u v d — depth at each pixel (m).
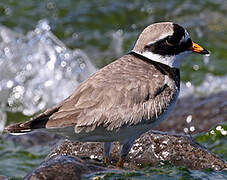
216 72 20.03
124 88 9.45
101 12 22.94
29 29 21.05
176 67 10.52
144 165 10.55
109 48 21.22
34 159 14.04
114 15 22.89
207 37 21.88
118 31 22.23
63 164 9.12
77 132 9.16
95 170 9.25
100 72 9.79
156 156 10.63
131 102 9.43
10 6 22.69
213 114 15.45
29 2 23.11
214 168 10.33
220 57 20.89
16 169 13.38
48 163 9.19
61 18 22.36
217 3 23.67
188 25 22.38
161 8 23.34
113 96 9.34
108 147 10.11
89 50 20.98
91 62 20.02
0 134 16.12
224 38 21.83
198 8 23.38
